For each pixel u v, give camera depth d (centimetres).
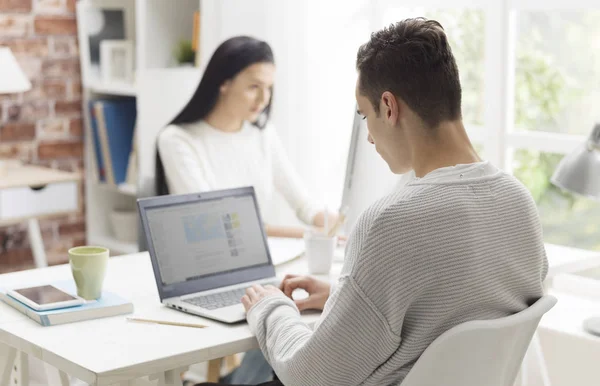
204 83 308
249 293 190
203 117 311
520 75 305
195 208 216
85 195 443
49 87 429
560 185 228
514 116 308
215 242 216
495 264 152
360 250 149
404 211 148
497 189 156
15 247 429
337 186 338
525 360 252
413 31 156
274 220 353
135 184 409
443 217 148
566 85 292
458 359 152
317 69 337
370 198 241
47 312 187
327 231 239
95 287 197
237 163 313
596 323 242
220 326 186
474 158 158
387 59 156
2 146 421
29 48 421
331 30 333
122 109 417
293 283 200
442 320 150
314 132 339
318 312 195
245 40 307
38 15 421
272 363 170
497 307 157
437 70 154
